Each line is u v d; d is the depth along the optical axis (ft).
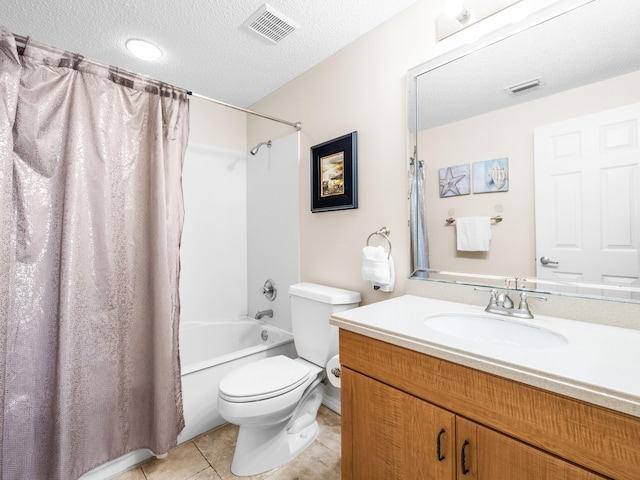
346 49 5.87
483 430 2.47
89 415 4.14
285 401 4.45
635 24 3.14
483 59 4.12
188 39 5.56
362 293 5.63
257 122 8.24
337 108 6.07
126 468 4.59
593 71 3.34
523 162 3.81
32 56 3.74
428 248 4.71
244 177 8.68
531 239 3.75
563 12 3.52
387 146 5.23
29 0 4.47
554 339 3.07
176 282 4.93
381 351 3.20
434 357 2.78
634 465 1.85
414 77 4.79
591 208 3.34
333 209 6.03
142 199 4.70
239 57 6.17
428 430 2.82
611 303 3.22
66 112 4.00
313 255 6.67
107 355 4.31
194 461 4.78
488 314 3.65
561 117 3.53
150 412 4.64
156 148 4.70
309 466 4.67
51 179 3.92
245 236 8.70
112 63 6.28
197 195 7.89
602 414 1.96
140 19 5.00
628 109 3.14
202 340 7.61
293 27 5.31
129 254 4.55
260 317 7.97
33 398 3.84
